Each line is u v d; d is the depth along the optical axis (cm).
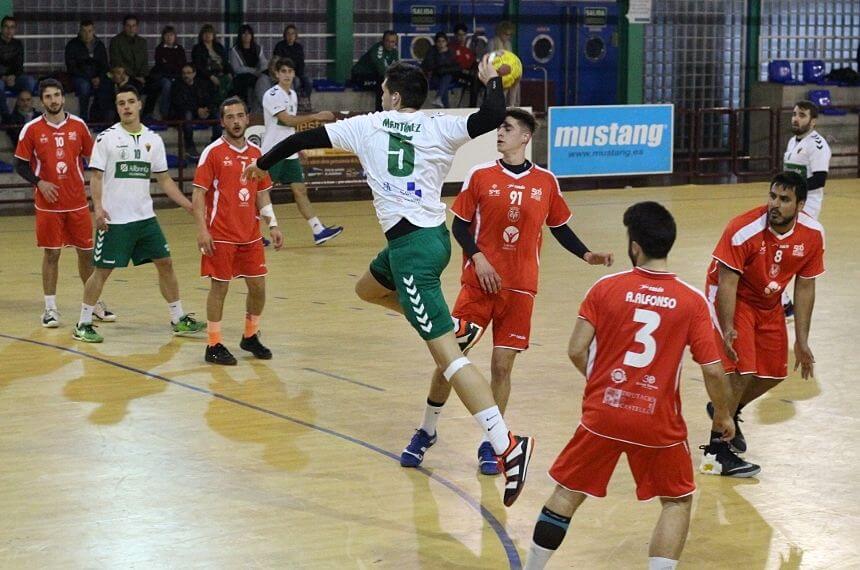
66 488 811
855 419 1004
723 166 3316
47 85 1307
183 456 885
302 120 1938
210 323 1166
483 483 836
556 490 645
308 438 936
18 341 1259
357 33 3031
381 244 1956
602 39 3284
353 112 2520
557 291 1562
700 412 1020
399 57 3039
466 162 2609
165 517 758
